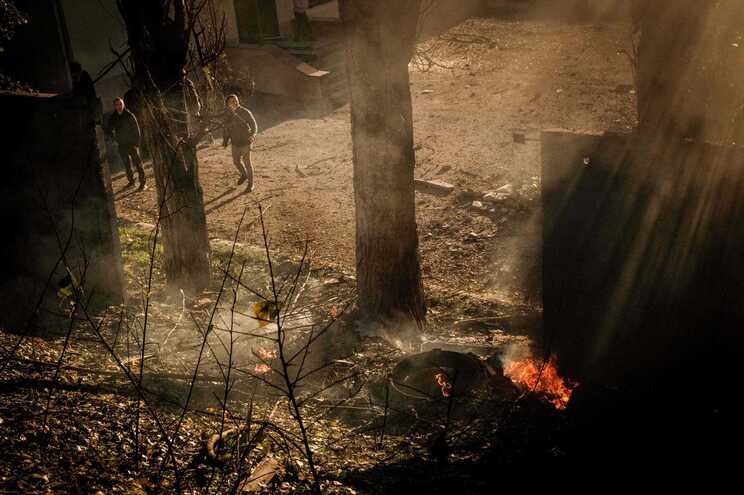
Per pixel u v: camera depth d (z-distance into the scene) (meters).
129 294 9.48
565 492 5.32
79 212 8.28
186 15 8.66
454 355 7.23
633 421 6.39
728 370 6.76
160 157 9.00
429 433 6.21
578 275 7.35
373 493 5.00
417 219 13.19
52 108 7.86
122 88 19.41
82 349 7.14
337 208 13.77
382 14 7.62
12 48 18.16
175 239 9.36
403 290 8.67
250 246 11.94
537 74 22.00
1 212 8.06
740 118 9.37
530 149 15.97
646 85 9.71
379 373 7.36
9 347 6.45
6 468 4.45
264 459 5.16
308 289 9.94
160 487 4.61
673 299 6.88
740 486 5.40
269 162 16.28
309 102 20.23
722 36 9.16
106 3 18.78
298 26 22.77
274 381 6.99
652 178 6.68
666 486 5.43
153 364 7.03
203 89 9.43
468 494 5.12
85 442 5.02
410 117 8.19
